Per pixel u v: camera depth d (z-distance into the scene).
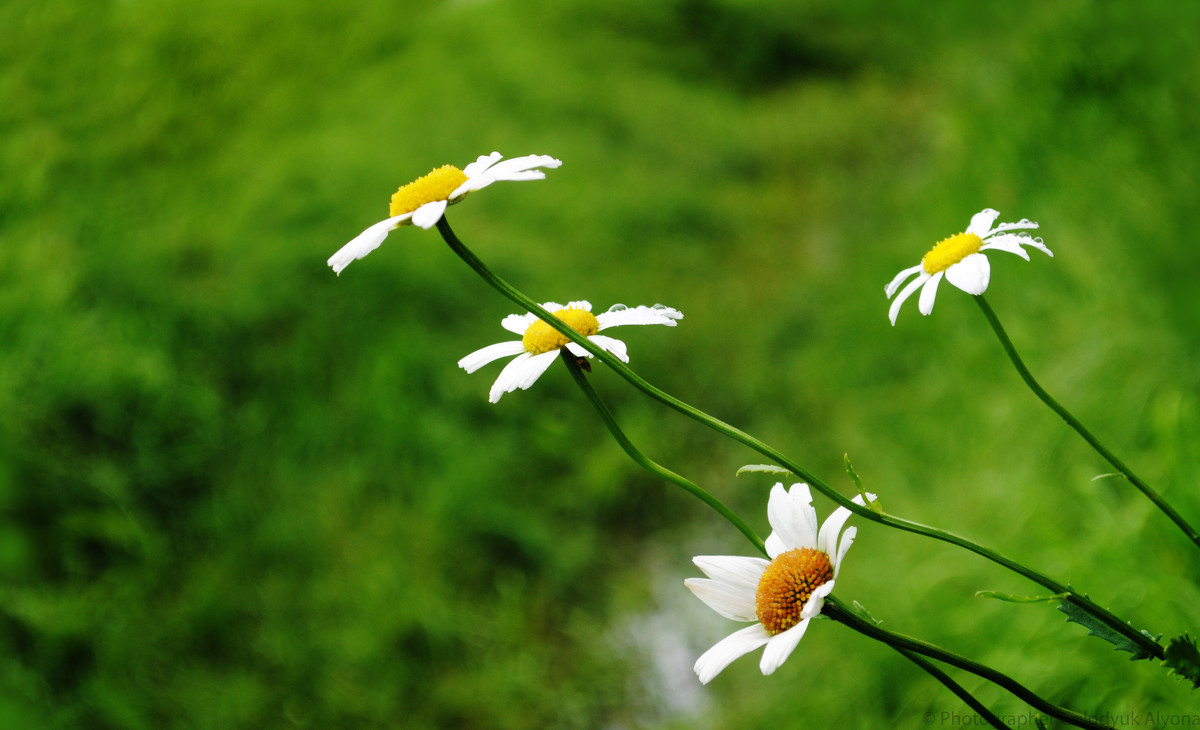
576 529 1.28
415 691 1.02
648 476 1.36
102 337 1.22
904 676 0.83
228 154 1.79
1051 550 0.82
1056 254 1.25
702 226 1.98
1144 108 1.33
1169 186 1.17
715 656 0.53
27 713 0.91
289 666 1.00
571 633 1.13
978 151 1.72
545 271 1.68
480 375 1.42
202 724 0.94
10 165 1.53
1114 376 1.00
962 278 0.57
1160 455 0.82
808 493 0.55
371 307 1.45
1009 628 0.78
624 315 0.56
